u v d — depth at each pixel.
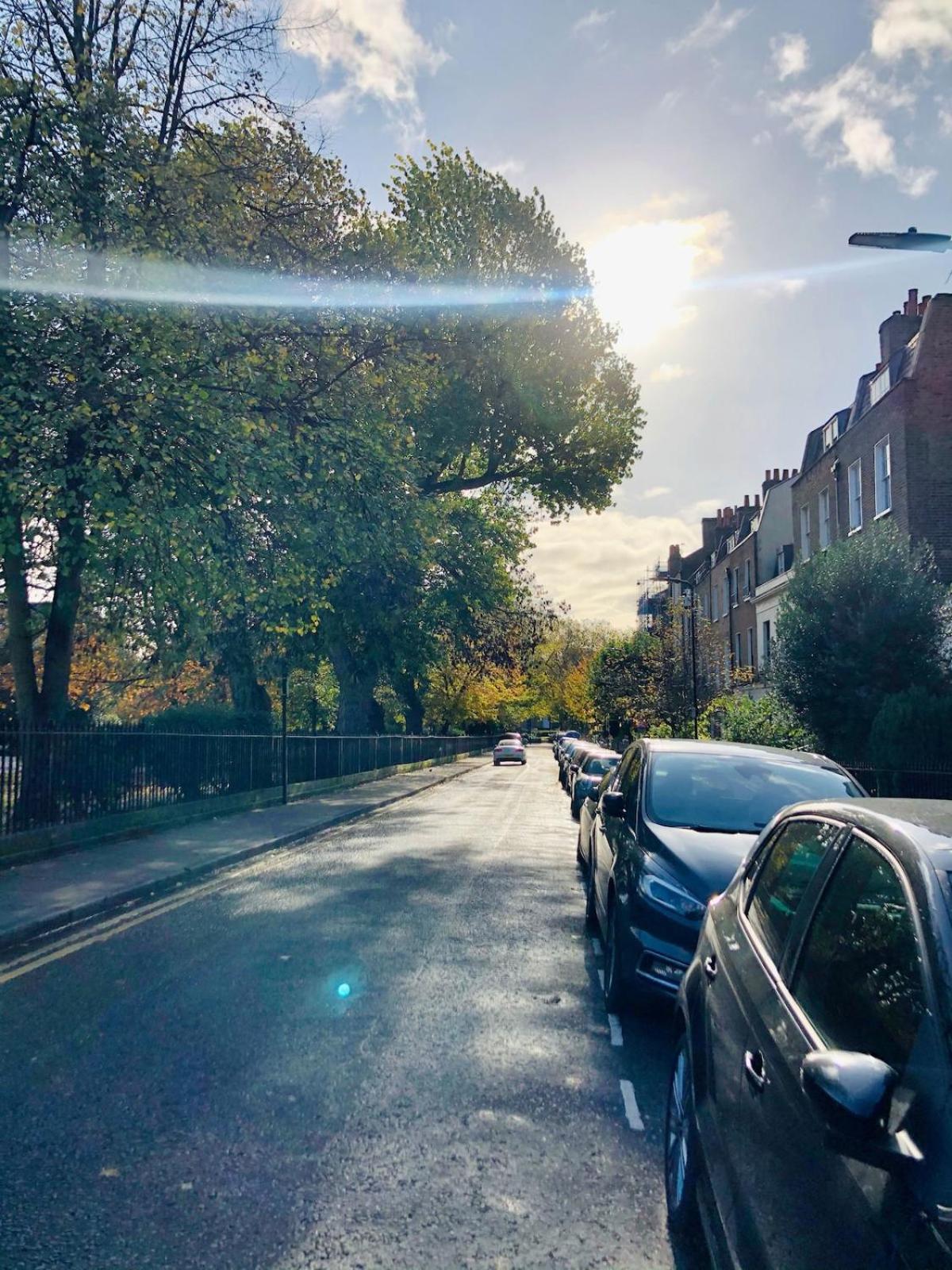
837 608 19.72
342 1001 6.73
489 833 18.44
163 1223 3.71
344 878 12.45
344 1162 4.25
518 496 36.44
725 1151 2.90
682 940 5.87
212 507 14.91
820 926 2.91
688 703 36.78
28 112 13.20
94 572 14.56
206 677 36.50
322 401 17.81
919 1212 1.81
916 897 2.38
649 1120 4.80
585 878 12.20
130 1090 5.06
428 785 34.91
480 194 31.64
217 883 11.97
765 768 7.59
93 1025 6.16
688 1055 3.73
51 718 16.34
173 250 14.12
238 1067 5.41
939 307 22.45
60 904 9.76
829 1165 2.15
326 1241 3.59
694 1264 3.48
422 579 35.00
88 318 13.02
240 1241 3.59
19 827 13.00
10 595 16.28
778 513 40.22
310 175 18.17
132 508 13.02
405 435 21.12
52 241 12.90
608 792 8.70
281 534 16.66
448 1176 4.14
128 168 13.80
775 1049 2.69
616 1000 6.36
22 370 12.40
